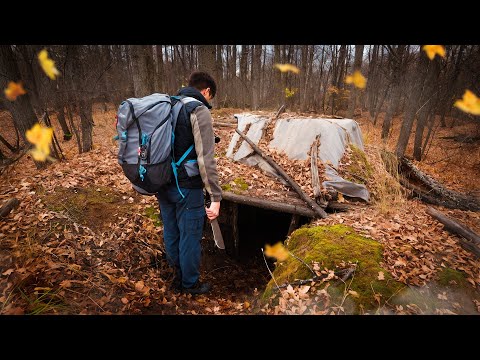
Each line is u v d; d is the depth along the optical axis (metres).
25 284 2.21
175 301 2.62
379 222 3.31
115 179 4.26
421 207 3.88
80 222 3.23
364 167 4.82
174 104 2.23
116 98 13.12
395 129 15.89
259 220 5.77
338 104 18.11
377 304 2.21
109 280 2.58
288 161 4.93
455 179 7.85
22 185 3.71
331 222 3.40
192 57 18.47
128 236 3.24
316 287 2.38
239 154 5.48
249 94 18.56
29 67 5.19
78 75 6.43
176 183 2.30
